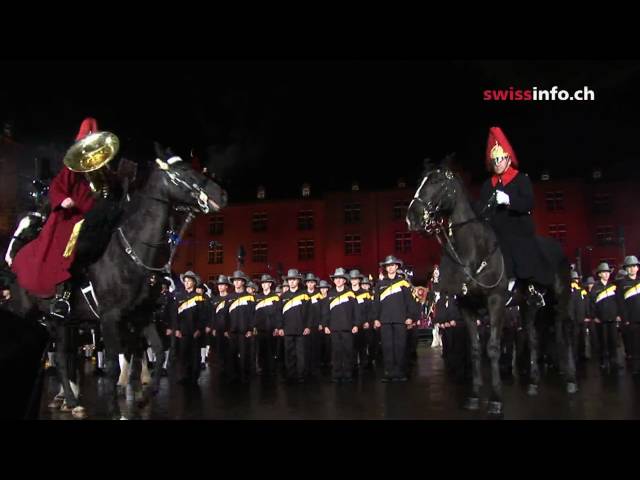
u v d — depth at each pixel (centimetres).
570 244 5225
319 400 833
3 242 945
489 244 689
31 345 249
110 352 631
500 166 763
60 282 630
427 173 692
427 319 2809
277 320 1254
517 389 877
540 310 923
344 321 1148
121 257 629
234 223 5938
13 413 237
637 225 5116
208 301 1306
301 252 5800
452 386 971
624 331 1193
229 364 1219
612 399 762
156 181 633
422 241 5541
